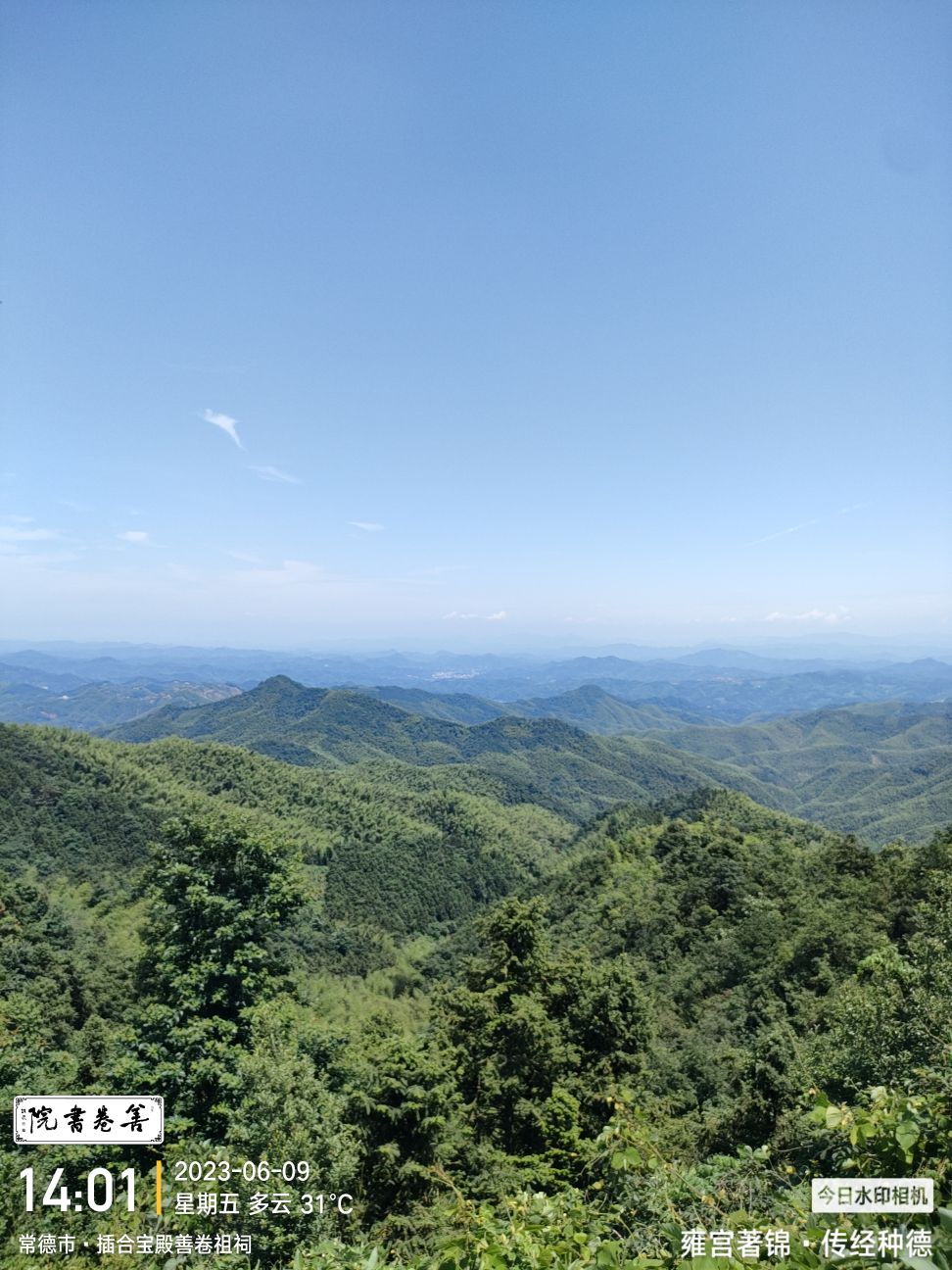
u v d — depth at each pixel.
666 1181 5.82
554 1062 22.58
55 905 52.06
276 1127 12.15
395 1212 16.86
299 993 26.50
